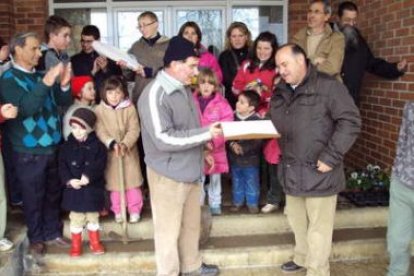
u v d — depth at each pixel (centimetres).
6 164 327
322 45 359
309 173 262
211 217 342
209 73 326
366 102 433
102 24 543
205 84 327
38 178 305
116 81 317
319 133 257
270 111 278
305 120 258
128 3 538
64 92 313
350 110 250
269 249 320
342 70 386
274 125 274
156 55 369
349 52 384
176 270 268
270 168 348
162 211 259
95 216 309
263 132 253
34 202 308
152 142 254
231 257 317
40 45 303
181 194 259
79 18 540
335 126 258
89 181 300
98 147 304
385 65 380
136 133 320
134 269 311
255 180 349
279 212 351
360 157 452
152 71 355
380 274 309
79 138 300
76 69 395
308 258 283
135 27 544
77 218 305
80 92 331
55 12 536
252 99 332
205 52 378
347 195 376
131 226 335
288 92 264
